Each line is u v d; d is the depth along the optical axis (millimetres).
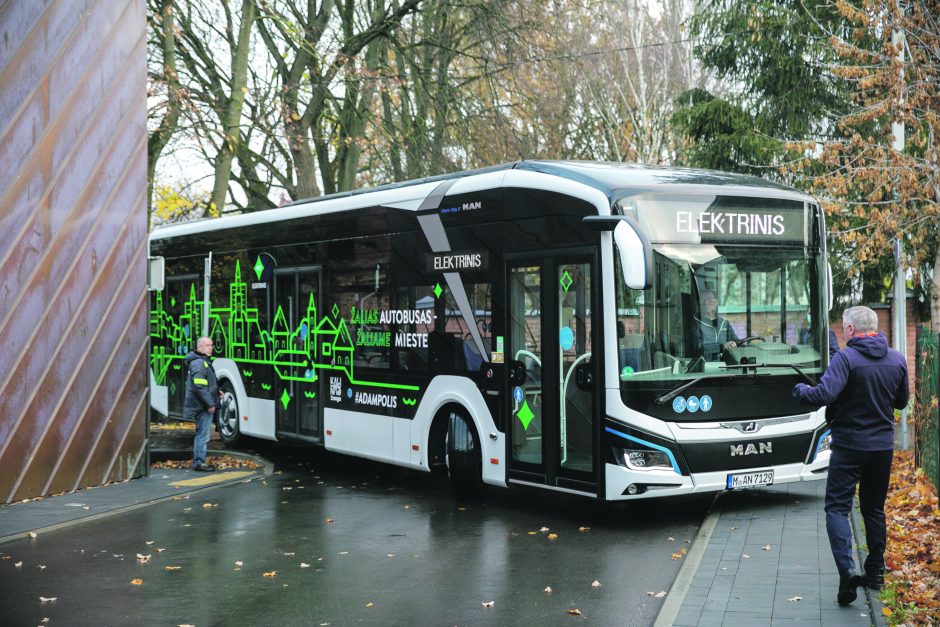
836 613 6488
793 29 21781
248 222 15469
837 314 22172
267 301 14961
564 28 26359
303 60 23688
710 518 9875
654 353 9492
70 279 12352
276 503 11555
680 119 23250
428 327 11664
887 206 16812
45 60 11805
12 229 11391
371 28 24156
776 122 22375
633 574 7941
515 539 9344
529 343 10289
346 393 13125
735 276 9852
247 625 6770
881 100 16359
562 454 9945
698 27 23375
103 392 12930
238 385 15758
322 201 13859
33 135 11672
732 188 9906
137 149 13508
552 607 7059
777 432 9859
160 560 8758
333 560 8641
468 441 11195
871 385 6750
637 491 9383
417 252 11836
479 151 25234
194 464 14227
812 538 8766
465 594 7449
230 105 21312
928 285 21219
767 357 9906
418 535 9602
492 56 24641
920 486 10922
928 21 16219
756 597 6918
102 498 11891
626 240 8852
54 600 7488
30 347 11734
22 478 11656
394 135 24281
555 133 28969
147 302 13742
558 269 9945
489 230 10781
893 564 7758
